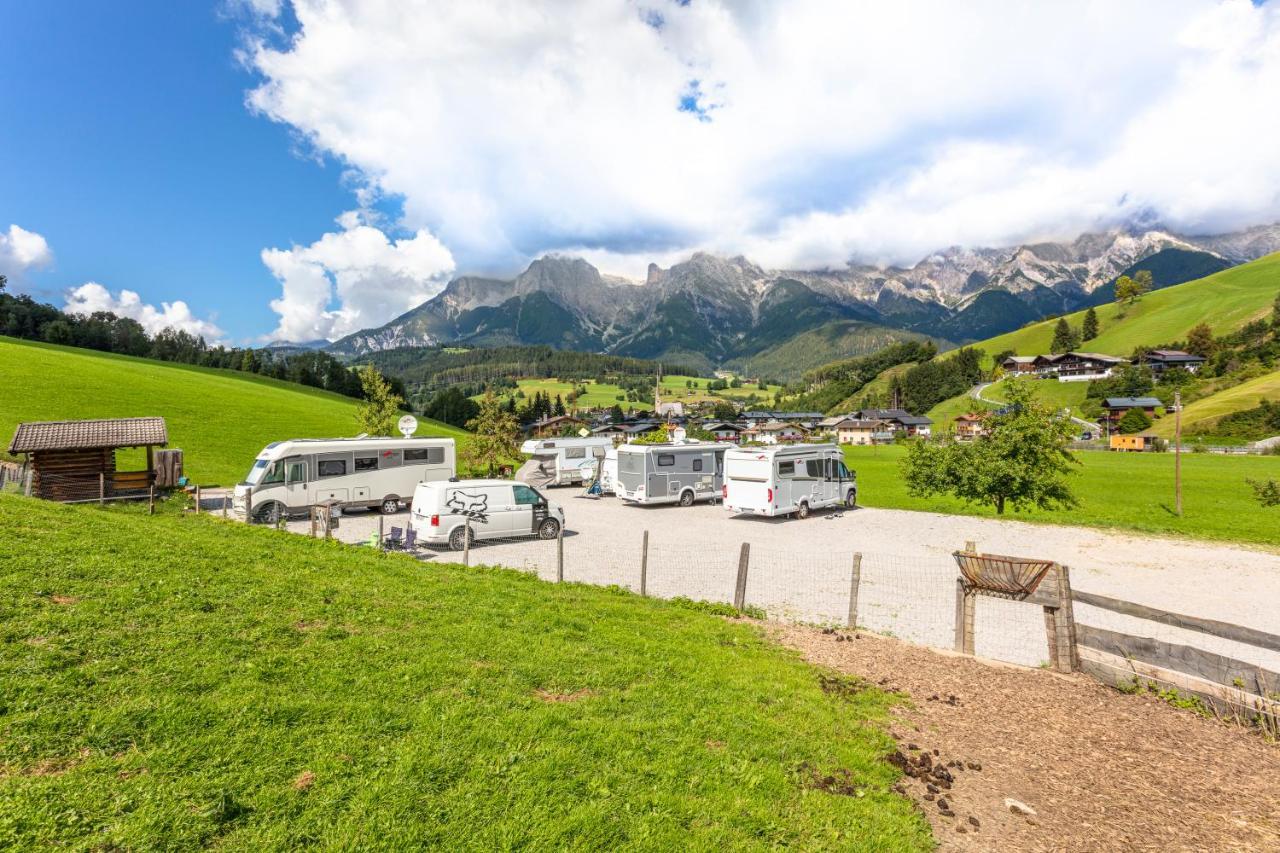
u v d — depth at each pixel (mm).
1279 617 13977
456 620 9430
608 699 7082
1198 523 29172
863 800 5613
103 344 133375
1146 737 7270
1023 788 6113
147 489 26156
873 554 20109
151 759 4875
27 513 12234
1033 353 195375
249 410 62062
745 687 7988
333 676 6707
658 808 5074
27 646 6297
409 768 5148
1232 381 114438
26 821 4066
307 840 4270
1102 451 87125
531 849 4395
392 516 26656
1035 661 10688
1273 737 7289
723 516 28859
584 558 18875
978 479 29453
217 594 8805
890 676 9086
